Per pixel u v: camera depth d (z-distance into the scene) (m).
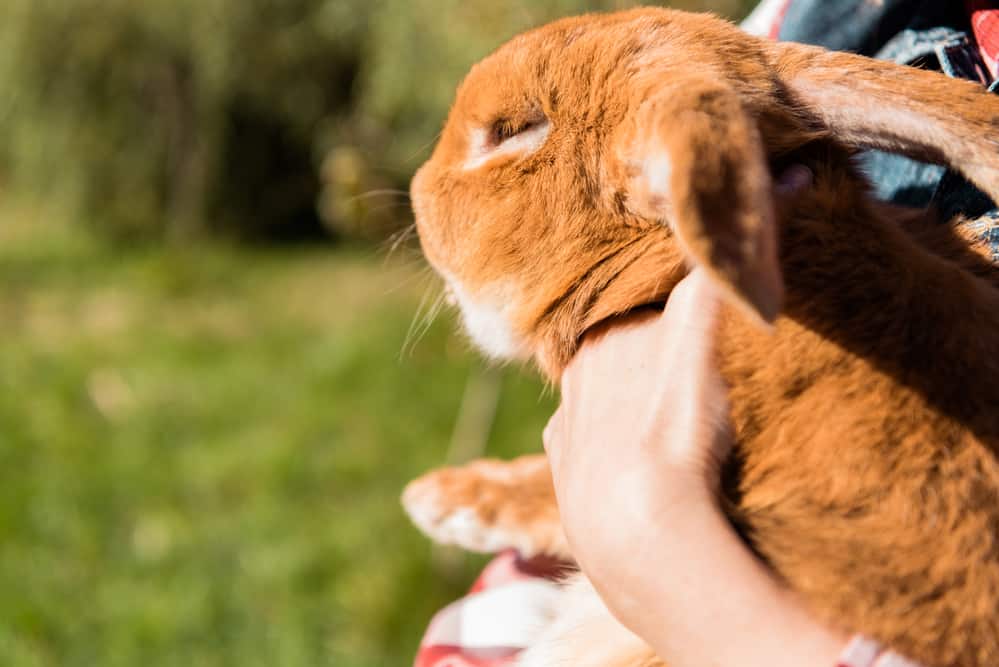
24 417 5.02
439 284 2.16
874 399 1.18
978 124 1.26
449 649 1.87
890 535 1.12
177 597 3.63
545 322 1.52
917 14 1.71
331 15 7.41
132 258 8.66
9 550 3.90
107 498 4.29
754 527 1.18
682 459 1.21
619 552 1.16
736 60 1.41
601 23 1.55
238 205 9.50
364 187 4.25
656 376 1.29
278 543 3.95
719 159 0.95
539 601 1.88
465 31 3.77
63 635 3.50
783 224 1.29
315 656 3.38
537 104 1.51
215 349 6.16
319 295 7.51
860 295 1.24
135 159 9.18
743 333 1.27
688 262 1.34
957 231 1.41
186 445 4.79
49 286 7.76
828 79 1.38
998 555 1.09
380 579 3.67
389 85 5.11
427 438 4.80
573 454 1.31
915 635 1.06
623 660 1.38
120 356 6.02
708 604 1.09
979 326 1.20
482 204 1.57
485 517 2.01
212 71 8.63
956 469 1.13
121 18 8.69
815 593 1.10
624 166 1.38
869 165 1.71
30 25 8.72
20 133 9.20
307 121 9.30
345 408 5.13
